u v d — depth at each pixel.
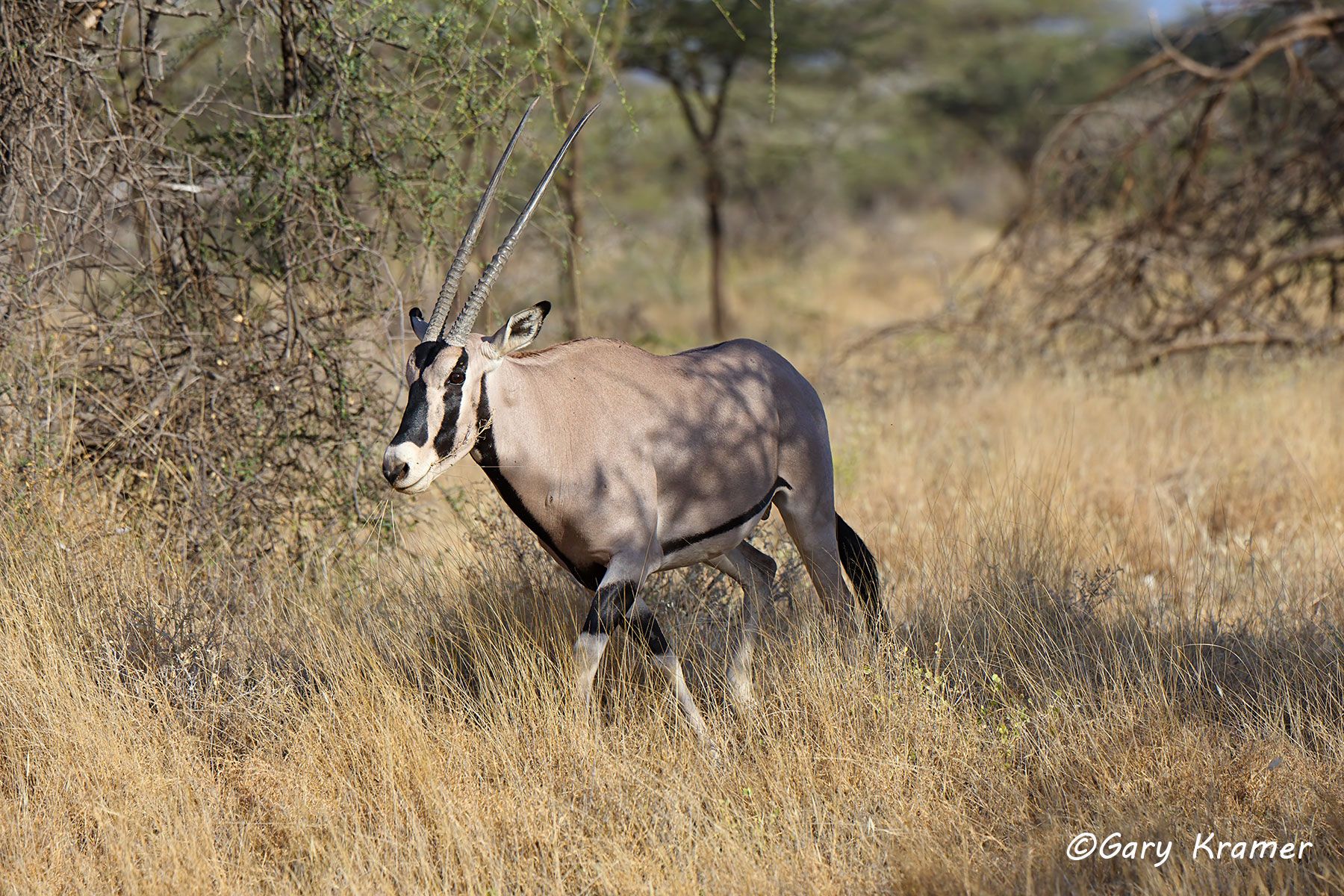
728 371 15.98
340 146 19.80
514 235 14.23
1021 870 11.91
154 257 19.59
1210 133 39.47
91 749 13.80
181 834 12.53
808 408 16.91
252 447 19.33
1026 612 16.86
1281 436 27.55
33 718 14.31
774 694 15.43
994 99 82.88
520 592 17.38
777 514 22.02
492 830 12.72
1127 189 40.66
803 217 92.44
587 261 37.41
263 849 12.89
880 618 16.97
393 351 19.50
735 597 18.67
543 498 14.48
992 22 77.38
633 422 14.74
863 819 13.04
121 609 16.20
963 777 13.95
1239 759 13.64
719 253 61.94
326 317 19.73
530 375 14.40
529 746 14.15
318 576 18.83
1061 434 27.61
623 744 14.23
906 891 11.67
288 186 18.73
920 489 25.33
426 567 18.95
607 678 16.19
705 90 63.56
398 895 11.95
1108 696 14.90
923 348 41.19
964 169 115.69
